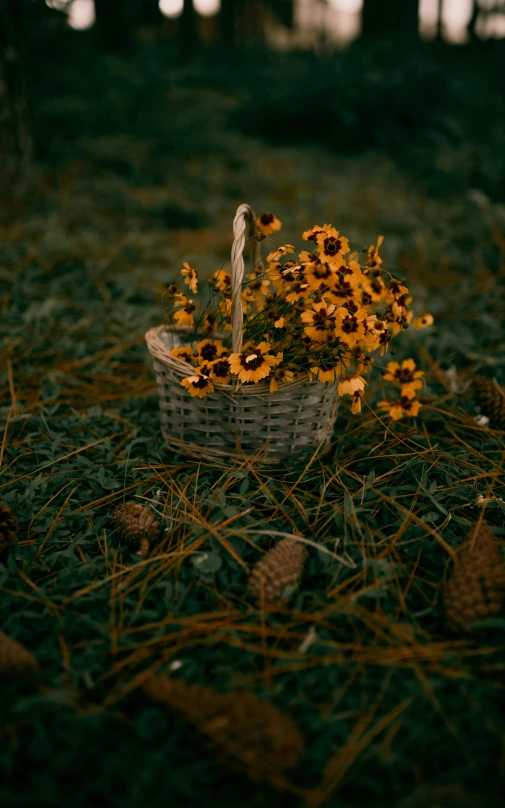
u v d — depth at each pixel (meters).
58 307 1.10
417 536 0.75
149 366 0.99
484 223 1.53
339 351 0.76
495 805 0.58
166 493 0.80
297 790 0.59
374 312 0.86
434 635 0.68
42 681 0.63
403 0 4.13
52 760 0.59
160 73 3.02
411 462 0.81
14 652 0.63
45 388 0.94
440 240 1.49
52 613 0.68
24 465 0.83
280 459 0.82
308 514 0.77
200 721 0.59
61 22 2.35
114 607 0.69
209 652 0.66
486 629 0.67
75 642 0.67
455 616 0.67
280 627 0.67
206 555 0.70
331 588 0.70
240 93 3.08
